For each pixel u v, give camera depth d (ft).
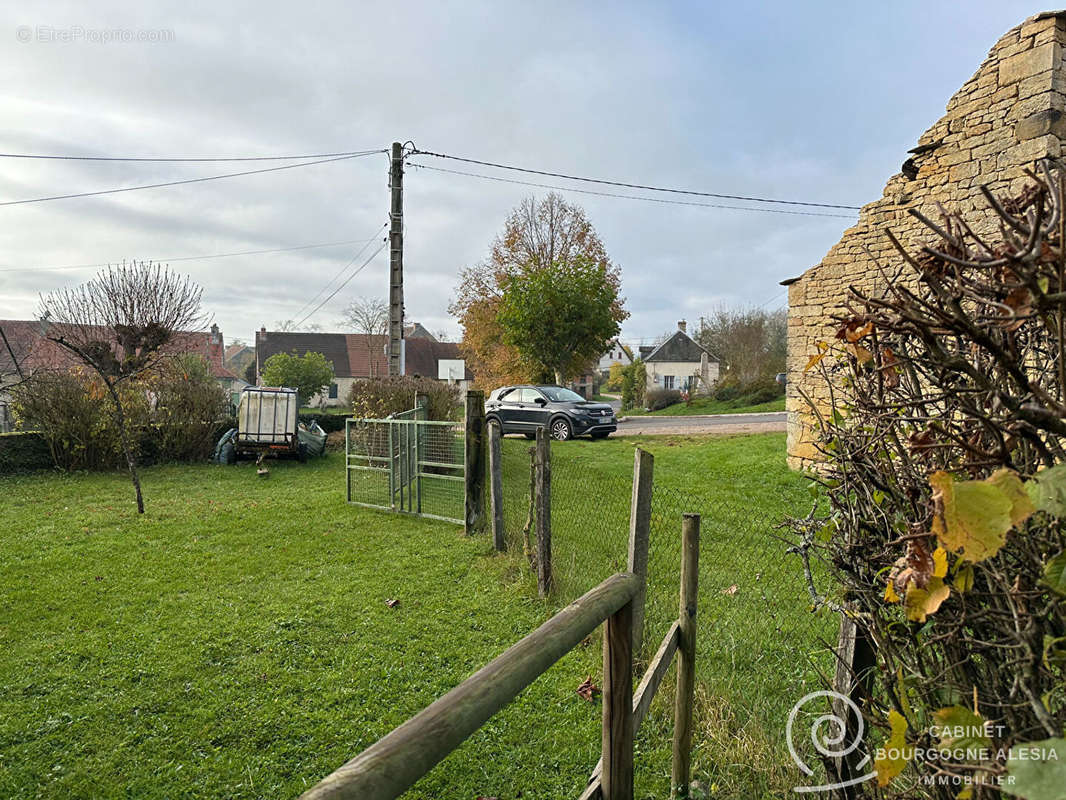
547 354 80.18
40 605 16.34
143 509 27.58
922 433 4.43
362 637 14.39
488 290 106.93
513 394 57.41
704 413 101.19
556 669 12.48
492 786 9.22
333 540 22.97
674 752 8.76
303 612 15.87
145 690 12.01
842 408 5.93
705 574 15.67
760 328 115.44
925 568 3.96
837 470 5.62
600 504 22.16
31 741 10.37
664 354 177.58
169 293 46.24
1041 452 3.67
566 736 10.36
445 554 20.94
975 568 4.30
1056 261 3.38
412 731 3.41
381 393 48.85
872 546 5.17
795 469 34.04
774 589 14.33
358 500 30.07
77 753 10.05
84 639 14.28
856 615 5.45
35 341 58.29
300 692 11.96
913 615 3.95
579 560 17.56
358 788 2.91
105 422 39.52
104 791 9.16
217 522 25.86
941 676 4.73
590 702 11.34
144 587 17.83
